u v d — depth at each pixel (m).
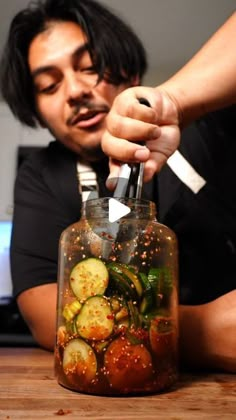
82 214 0.46
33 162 0.87
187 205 0.74
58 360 0.42
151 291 0.39
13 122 2.09
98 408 0.36
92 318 0.37
